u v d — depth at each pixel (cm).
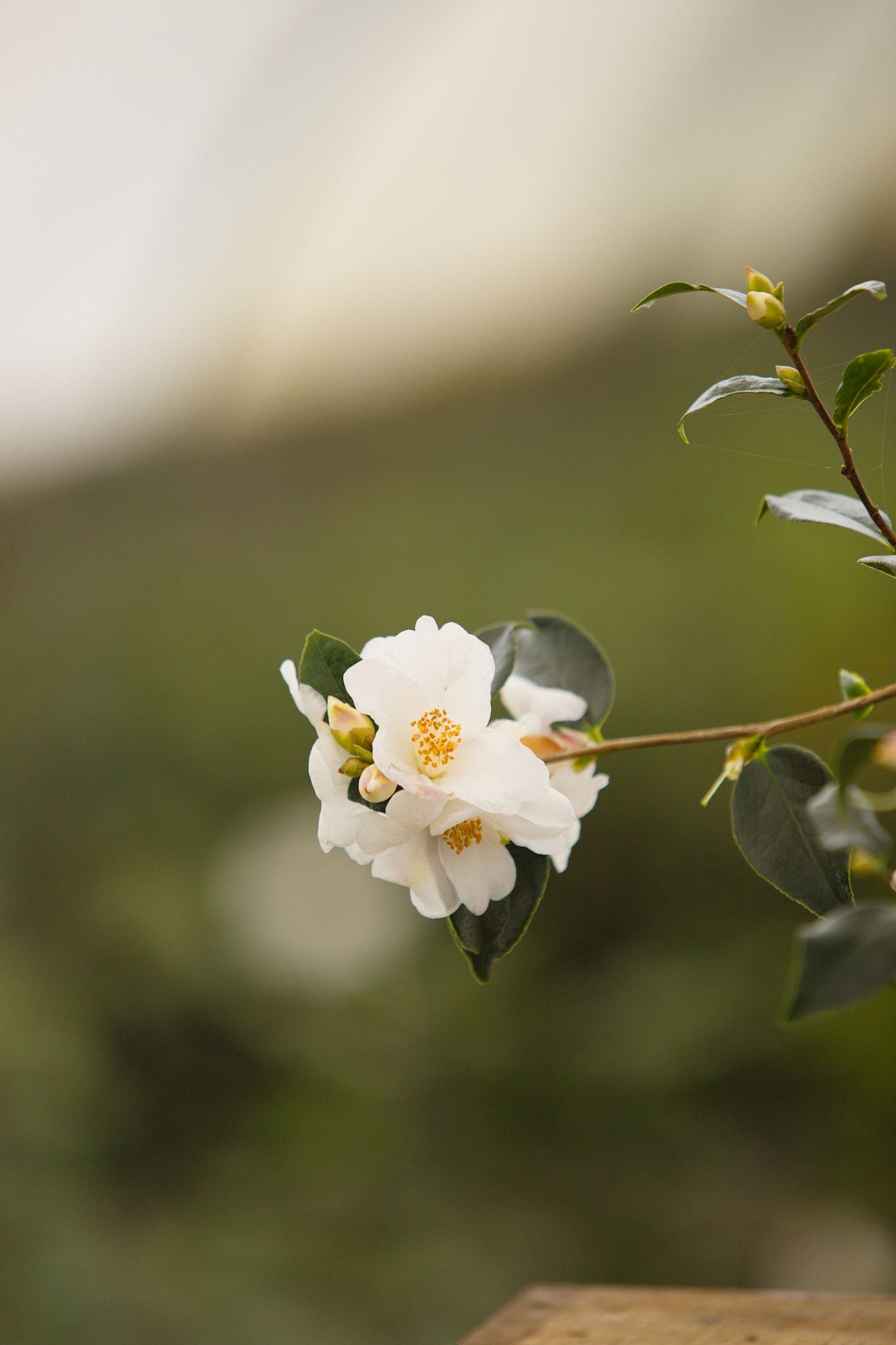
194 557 582
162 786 467
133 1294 276
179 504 613
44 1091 316
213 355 607
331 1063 352
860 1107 315
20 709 498
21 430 630
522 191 534
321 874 386
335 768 79
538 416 532
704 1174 316
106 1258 284
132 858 431
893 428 386
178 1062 360
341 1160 331
